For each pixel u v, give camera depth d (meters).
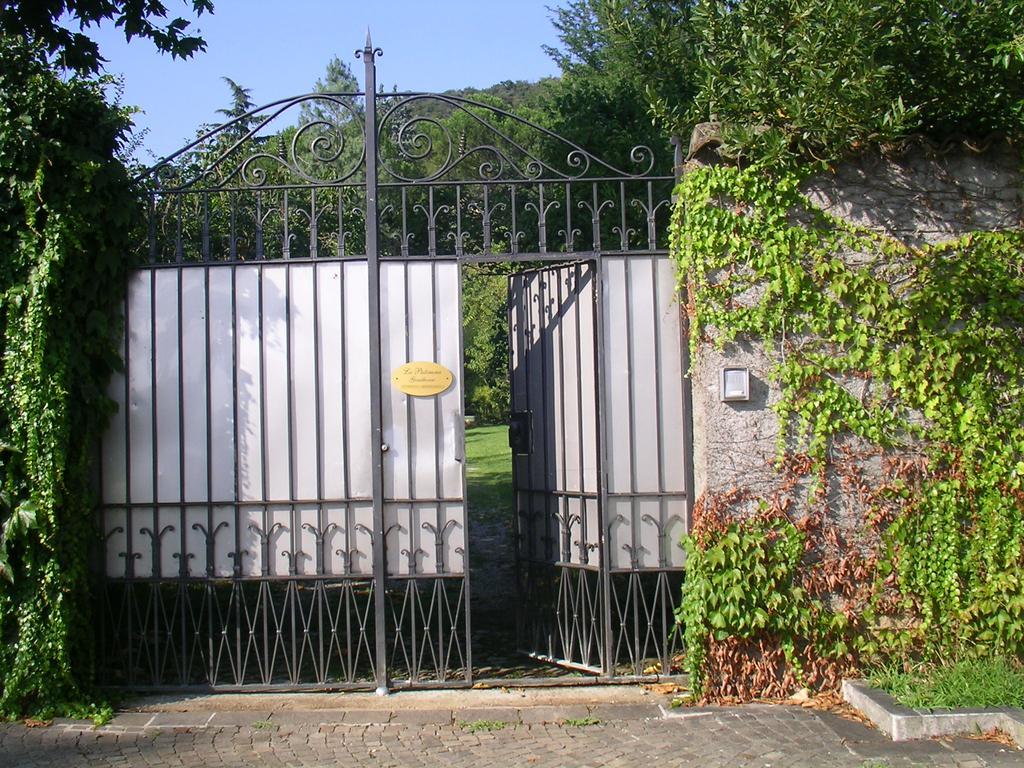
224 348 5.19
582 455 5.38
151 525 5.15
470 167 17.09
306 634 5.17
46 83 4.74
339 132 5.32
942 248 4.87
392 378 5.17
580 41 20.56
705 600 4.84
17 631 4.75
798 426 4.89
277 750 4.34
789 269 4.86
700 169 4.94
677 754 4.19
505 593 7.86
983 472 4.86
